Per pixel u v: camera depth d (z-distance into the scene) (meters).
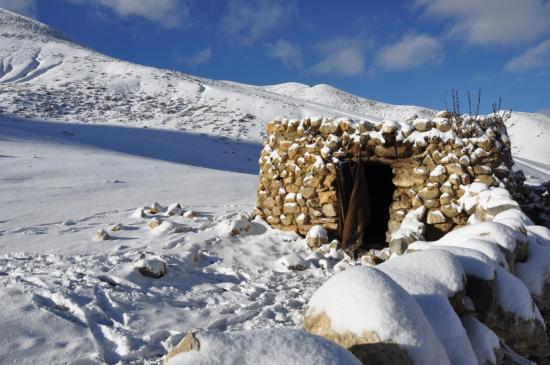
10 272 5.62
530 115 67.81
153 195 12.49
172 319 4.63
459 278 3.26
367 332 2.40
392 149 8.13
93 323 4.35
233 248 7.52
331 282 2.74
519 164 35.94
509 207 6.75
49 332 4.05
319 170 8.22
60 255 6.54
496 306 3.57
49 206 10.27
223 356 1.96
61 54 67.50
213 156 30.86
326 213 8.20
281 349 2.02
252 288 5.81
